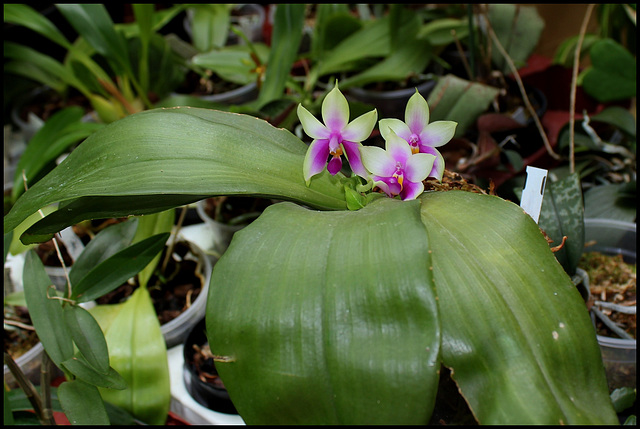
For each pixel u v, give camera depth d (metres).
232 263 0.50
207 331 0.49
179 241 0.90
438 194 0.56
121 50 1.02
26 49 1.10
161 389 0.73
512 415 0.46
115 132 0.55
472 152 0.92
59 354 0.59
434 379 0.46
